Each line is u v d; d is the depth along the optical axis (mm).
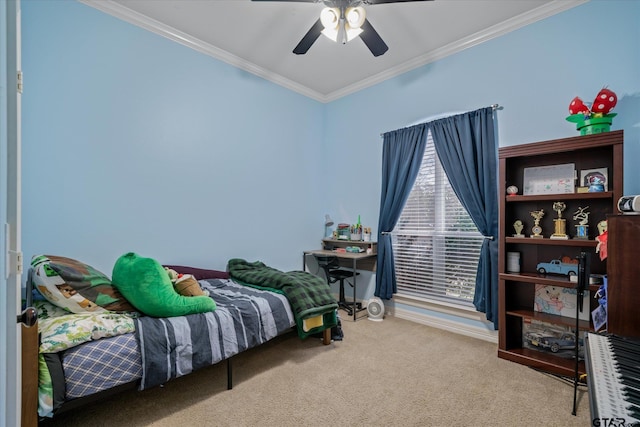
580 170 2279
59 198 2238
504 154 2439
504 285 2441
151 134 2723
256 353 2533
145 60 2693
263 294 2496
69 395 1403
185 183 2947
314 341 2783
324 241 4266
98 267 2408
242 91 3426
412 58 3334
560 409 1778
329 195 4340
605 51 2246
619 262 1365
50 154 2203
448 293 3129
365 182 3906
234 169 3346
